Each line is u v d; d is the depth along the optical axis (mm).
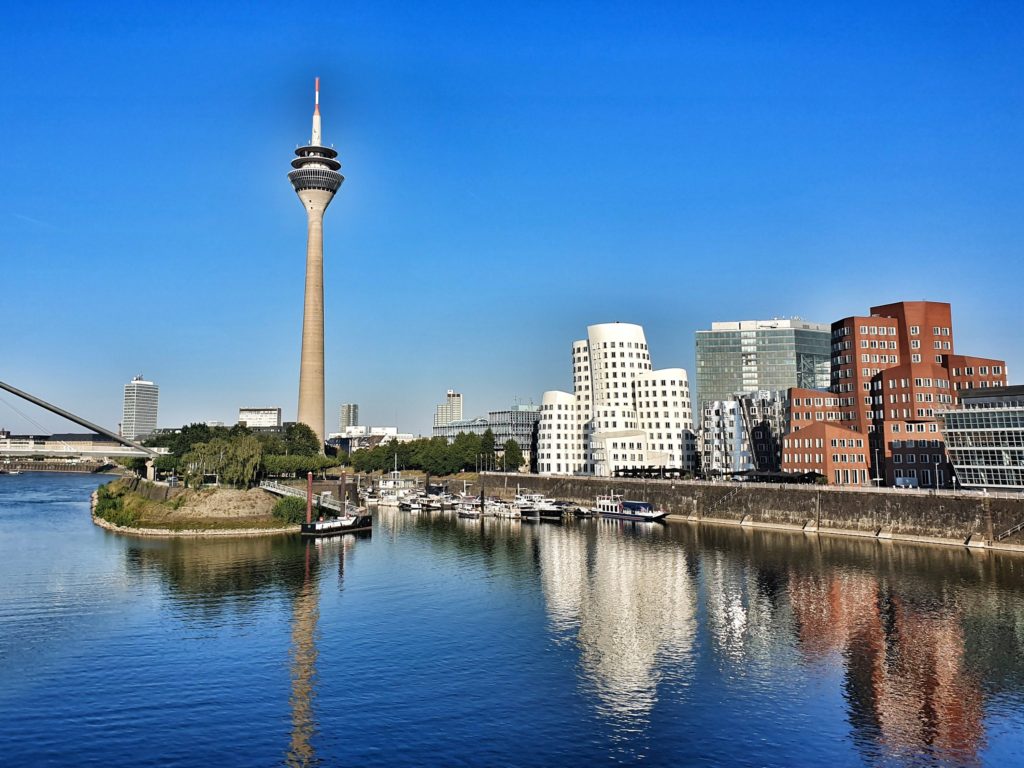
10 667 90438
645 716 76188
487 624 108750
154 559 160250
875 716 75500
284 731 73062
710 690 82625
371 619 111562
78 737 71812
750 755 67938
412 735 72125
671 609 115812
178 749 69375
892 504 176750
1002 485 176625
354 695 81875
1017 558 146250
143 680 86312
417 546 182125
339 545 183625
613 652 95625
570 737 71688
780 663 90625
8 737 71812
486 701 80125
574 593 127500
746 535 192875
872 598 118250
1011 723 73500
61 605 118938
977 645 95188
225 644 99312
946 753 67938
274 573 145625
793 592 124000
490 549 177250
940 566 140375
